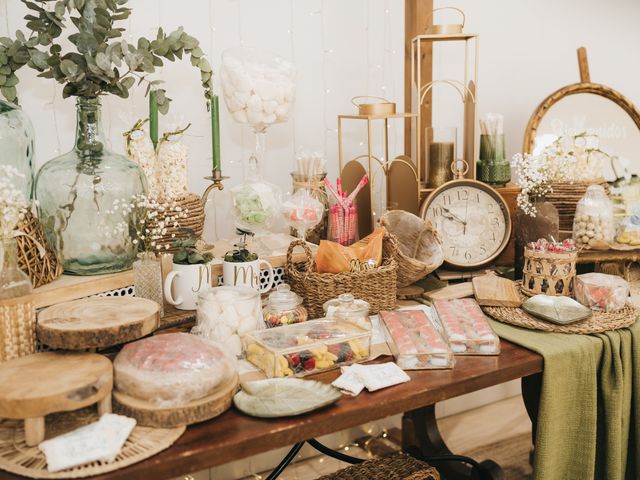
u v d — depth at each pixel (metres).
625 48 3.21
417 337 1.63
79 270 1.72
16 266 1.42
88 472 1.14
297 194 1.99
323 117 2.59
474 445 2.69
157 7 2.21
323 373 1.55
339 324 1.62
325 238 2.22
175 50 1.94
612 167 2.67
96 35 1.71
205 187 2.38
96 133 1.72
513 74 2.96
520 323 1.80
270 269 1.91
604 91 2.66
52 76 1.73
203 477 2.41
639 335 1.79
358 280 1.81
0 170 1.49
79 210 1.68
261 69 2.01
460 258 2.27
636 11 3.20
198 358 1.33
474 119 2.34
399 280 2.00
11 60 1.76
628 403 1.81
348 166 2.38
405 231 2.07
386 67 2.70
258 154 2.16
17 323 1.40
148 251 1.75
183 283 1.78
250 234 1.99
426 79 2.56
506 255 2.36
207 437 1.26
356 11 2.59
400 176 2.35
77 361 1.34
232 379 1.40
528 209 2.23
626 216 2.35
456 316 1.78
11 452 1.20
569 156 2.38
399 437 2.78
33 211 1.83
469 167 2.47
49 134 2.11
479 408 3.02
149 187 1.91
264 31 2.41
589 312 1.82
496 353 1.65
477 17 2.84
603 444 1.84
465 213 2.27
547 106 2.59
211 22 2.30
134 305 1.50
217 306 1.59
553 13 3.01
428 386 1.47
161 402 1.28
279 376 1.49
